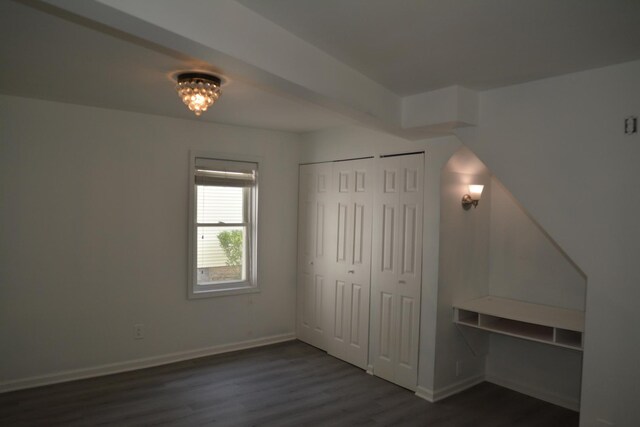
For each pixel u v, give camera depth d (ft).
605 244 8.23
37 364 11.83
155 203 13.56
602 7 5.77
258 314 15.88
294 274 16.74
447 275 11.89
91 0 4.39
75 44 7.47
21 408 10.56
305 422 10.31
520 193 9.45
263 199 15.85
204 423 10.11
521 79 9.07
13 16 6.34
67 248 12.17
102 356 12.78
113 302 12.92
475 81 9.23
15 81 9.87
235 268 15.57
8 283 11.39
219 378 12.81
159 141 13.57
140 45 7.32
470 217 12.59
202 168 14.55
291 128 15.38
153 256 13.57
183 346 14.24
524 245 12.53
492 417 10.82
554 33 6.67
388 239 12.93
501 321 11.75
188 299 14.26
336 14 6.20
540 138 9.09
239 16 6.04
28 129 11.53
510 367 12.72
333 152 15.05
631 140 7.88
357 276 14.02
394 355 12.71
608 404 8.21
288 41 6.88
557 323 9.98
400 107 10.36
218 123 14.65
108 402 11.02
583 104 8.46
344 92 8.32
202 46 5.65
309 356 14.90
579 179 8.55
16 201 11.44
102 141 12.62
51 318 11.99
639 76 7.77
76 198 12.26
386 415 10.78
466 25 6.43
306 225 16.30
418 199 12.09
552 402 11.75
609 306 8.20
